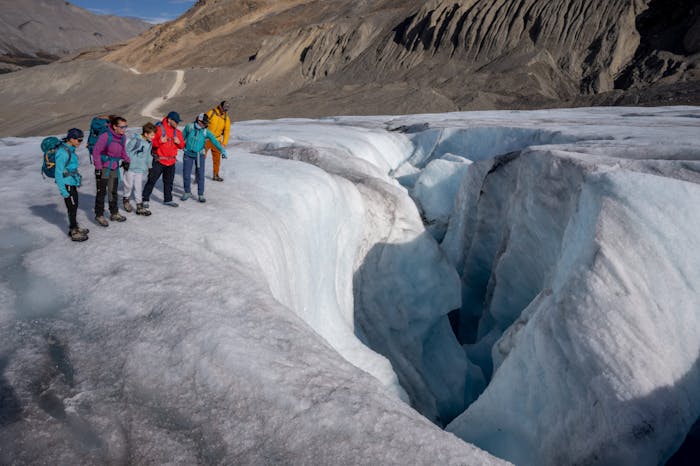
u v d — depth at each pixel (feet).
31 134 259.39
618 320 18.31
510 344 27.63
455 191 57.06
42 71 365.81
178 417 10.19
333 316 28.14
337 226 30.58
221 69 331.77
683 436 16.22
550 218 32.09
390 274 36.94
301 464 9.15
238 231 19.40
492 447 23.03
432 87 210.18
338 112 199.31
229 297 14.05
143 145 19.65
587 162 28.76
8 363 11.13
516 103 177.78
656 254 19.62
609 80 182.70
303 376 11.16
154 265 15.66
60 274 14.92
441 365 37.09
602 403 16.88
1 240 17.13
